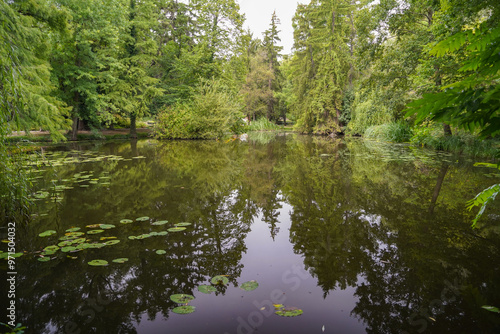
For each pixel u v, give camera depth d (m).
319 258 2.02
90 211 3.11
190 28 20.39
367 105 15.16
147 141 14.00
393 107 11.21
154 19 16.84
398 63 10.51
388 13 9.95
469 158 7.16
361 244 2.25
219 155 8.31
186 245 2.25
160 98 18.98
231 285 1.68
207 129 15.16
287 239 2.36
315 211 3.13
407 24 10.19
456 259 1.99
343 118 19.94
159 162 6.83
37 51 8.82
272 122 33.19
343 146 11.00
